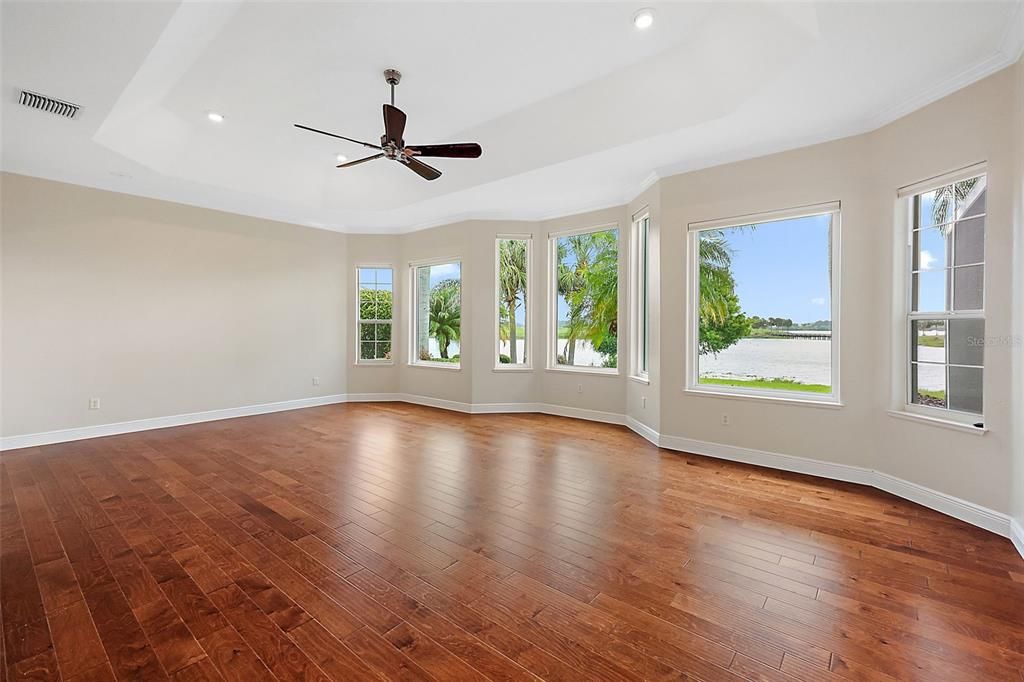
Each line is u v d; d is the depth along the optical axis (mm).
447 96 3723
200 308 5617
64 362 4641
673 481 3602
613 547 2527
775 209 3850
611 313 5797
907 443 3242
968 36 2467
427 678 1573
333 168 5520
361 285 7262
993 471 2723
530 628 1840
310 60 3229
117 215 4949
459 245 6480
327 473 3779
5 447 4328
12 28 2379
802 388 3865
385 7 2682
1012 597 2051
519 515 2953
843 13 2346
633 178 4742
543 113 3945
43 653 1683
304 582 2170
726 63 3020
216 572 2258
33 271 4441
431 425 5570
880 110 3266
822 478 3676
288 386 6516
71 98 3115
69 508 3031
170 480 3586
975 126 2783
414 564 2338
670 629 1835
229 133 4453
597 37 2980
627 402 5547
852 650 1714
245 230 6035
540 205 5840
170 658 1663
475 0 2623
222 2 2480
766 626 1853
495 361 6402
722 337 4285
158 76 3154
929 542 2582
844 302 3576
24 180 4375
